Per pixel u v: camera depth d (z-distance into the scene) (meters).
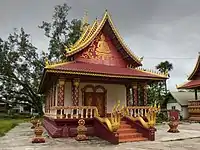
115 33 22.81
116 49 23.52
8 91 57.38
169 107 48.16
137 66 23.97
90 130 18.41
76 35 46.88
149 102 45.88
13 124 33.78
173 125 21.97
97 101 22.56
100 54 22.72
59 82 18.97
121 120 19.03
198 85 36.50
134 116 20.12
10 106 62.00
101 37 23.11
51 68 18.17
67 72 18.59
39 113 57.59
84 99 22.03
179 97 46.12
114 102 23.27
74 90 19.45
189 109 39.69
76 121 18.23
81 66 20.36
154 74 22.58
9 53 54.19
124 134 16.69
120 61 23.44
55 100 22.64
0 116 61.09
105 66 22.28
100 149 13.07
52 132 18.28
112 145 14.49
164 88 51.41
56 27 50.03
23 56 54.84
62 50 48.00
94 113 19.00
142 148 13.48
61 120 17.81
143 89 22.83
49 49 49.84
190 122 36.34
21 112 77.25
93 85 22.66
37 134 15.77
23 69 55.00
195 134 20.33
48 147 13.70
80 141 15.94
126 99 23.77
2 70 54.06
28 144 14.94
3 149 13.23
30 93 57.16
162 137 18.23
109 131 15.75
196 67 40.16
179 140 17.03
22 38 55.00
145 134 17.03
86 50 22.20
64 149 13.03
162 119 38.16
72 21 48.91
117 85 23.78
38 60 54.25
